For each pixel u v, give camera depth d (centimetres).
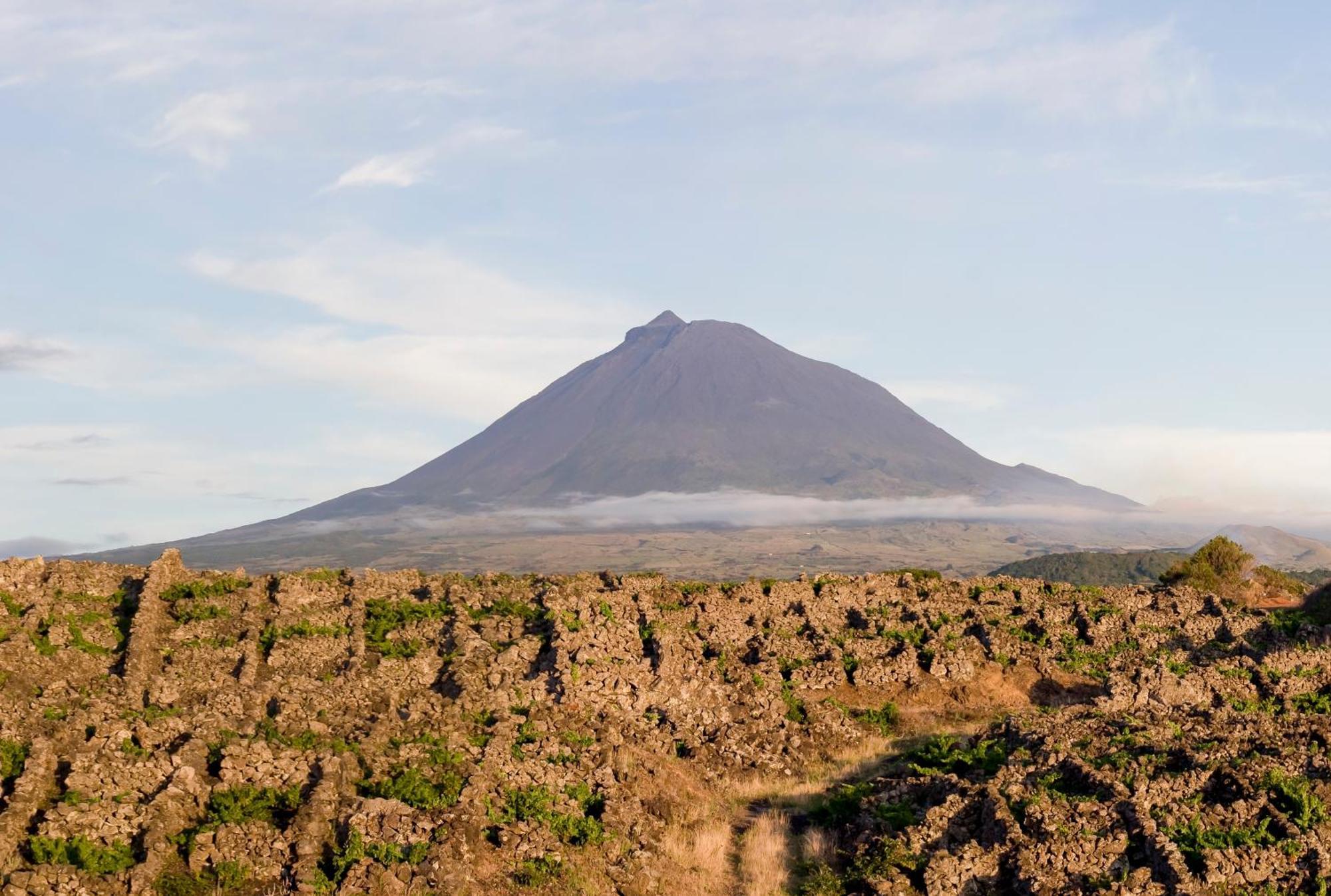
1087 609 5994
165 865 3128
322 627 4688
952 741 4512
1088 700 5041
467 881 3281
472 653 4622
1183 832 3397
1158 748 3934
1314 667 5359
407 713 4144
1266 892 3194
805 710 4962
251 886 3144
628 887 3431
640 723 4569
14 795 3148
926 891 3400
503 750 3891
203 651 4372
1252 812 3462
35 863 3030
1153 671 5012
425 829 3372
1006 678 5472
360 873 3169
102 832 3155
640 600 5450
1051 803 3566
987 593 6203
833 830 3881
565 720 4322
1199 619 5978
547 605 5088
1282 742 4022
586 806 3844
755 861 3694
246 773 3444
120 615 4597
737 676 5078
